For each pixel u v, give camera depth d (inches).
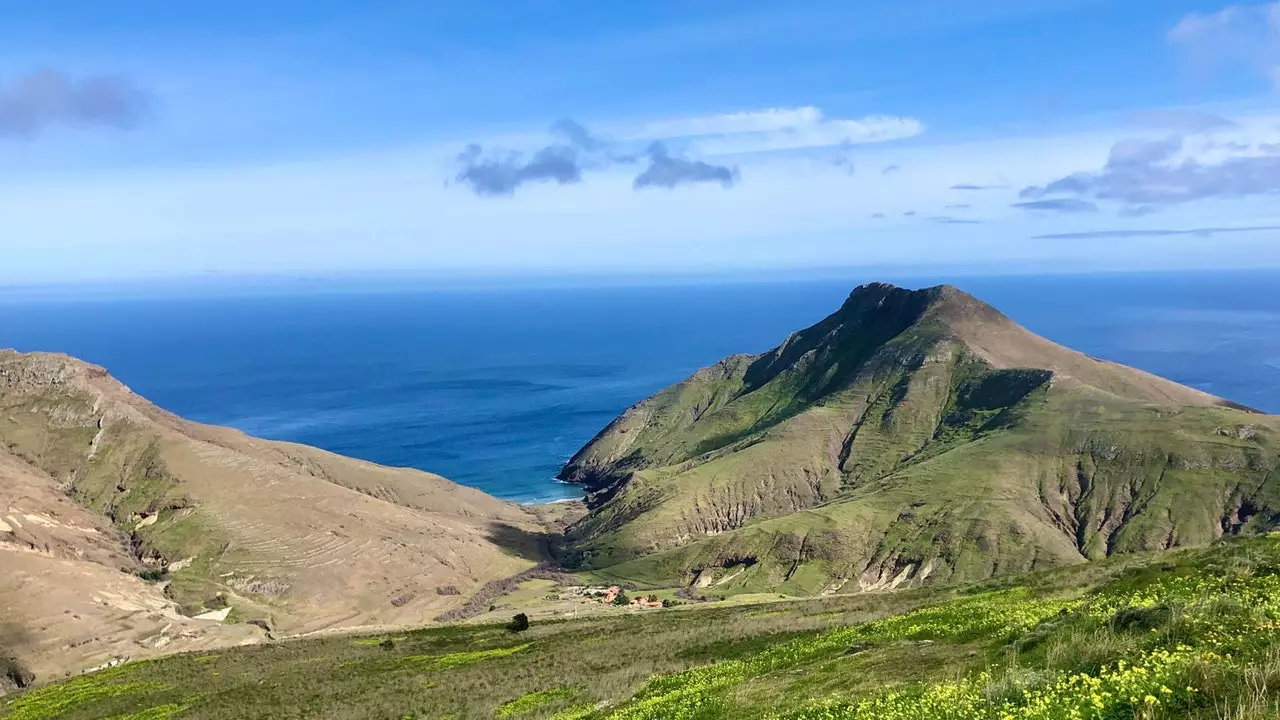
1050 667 690.2
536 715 1547.7
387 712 1943.9
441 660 2667.3
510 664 2359.7
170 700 2564.0
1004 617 1124.5
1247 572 906.1
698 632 2186.3
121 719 2402.8
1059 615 972.6
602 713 1312.7
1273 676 484.7
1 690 4881.9
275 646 3651.6
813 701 909.2
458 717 1740.9
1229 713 465.7
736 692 1108.5
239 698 2397.9
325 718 1978.3
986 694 654.5
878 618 1610.5
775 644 1716.3
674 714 1091.9
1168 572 1047.6
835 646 1304.1
